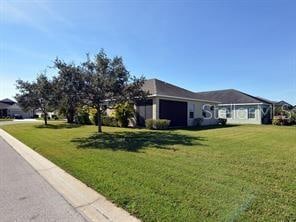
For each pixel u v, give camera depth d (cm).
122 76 1595
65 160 866
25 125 2870
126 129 2025
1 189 579
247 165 739
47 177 680
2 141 1512
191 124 2588
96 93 1558
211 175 633
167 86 2588
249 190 521
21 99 2742
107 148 1074
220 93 3728
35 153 1058
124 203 470
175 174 646
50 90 1600
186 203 458
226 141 1256
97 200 499
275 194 499
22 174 715
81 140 1375
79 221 413
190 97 2564
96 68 1569
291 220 391
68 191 560
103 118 2539
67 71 1471
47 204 487
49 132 1914
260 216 404
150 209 437
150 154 918
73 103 1537
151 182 584
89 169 721
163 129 2016
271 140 1312
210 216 405
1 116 6444
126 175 646
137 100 1747
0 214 442
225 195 495
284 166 725
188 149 1015
